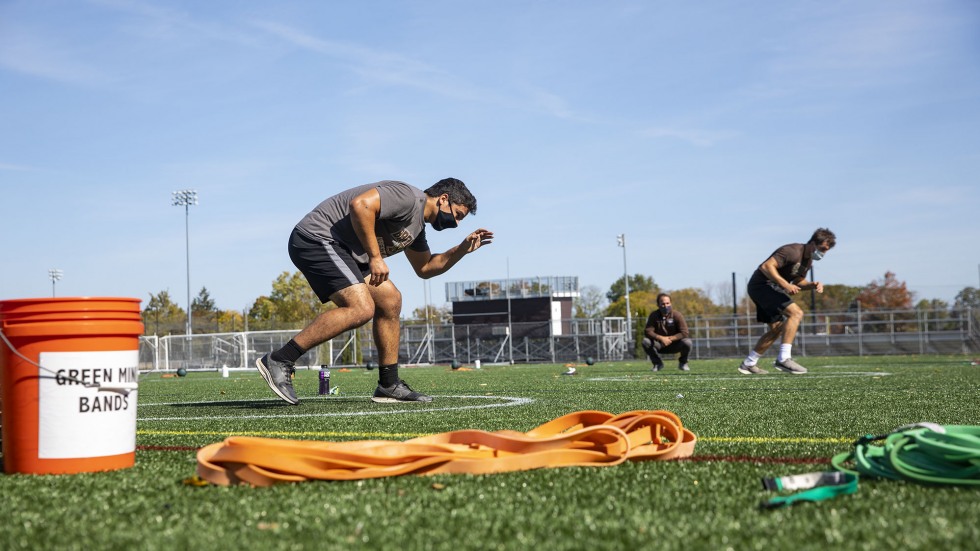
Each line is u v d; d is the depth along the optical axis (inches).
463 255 253.9
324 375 353.7
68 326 106.7
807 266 438.6
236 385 502.9
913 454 97.0
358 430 171.8
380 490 90.7
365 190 229.9
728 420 179.8
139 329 115.4
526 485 93.0
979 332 1171.9
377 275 227.1
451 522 75.2
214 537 70.7
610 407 227.8
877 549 63.6
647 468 104.6
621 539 68.1
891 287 1766.7
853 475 86.4
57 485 98.1
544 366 991.6
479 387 383.2
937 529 69.3
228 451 98.5
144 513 81.1
